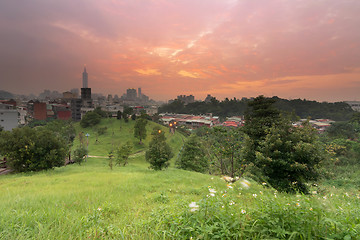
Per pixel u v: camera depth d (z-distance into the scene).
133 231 2.75
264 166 11.28
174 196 7.36
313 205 2.45
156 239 2.46
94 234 2.65
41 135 24.50
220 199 3.07
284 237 2.06
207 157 30.98
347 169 30.81
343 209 2.86
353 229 1.97
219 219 2.45
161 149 25.45
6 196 6.72
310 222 2.17
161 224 2.95
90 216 3.50
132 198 6.87
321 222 2.16
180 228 2.61
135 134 73.94
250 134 15.96
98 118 97.44
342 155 37.84
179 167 34.97
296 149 10.93
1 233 2.42
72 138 72.31
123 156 40.19
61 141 26.48
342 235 1.97
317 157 11.00
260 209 2.62
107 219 3.80
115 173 19.95
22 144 22.56
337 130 63.94
